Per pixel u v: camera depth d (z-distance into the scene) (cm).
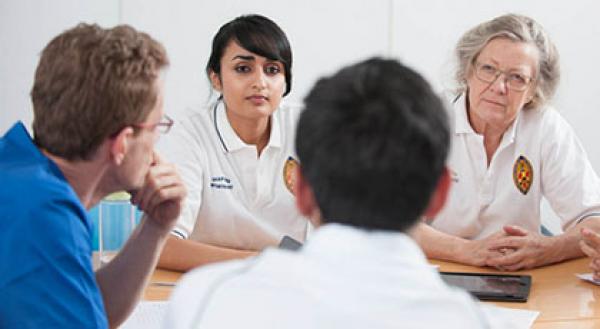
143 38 132
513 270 208
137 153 133
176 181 160
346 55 381
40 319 120
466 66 229
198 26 371
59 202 124
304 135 88
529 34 225
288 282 84
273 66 219
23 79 361
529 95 232
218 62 223
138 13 367
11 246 120
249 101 218
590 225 224
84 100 125
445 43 384
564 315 173
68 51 127
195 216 222
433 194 88
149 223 162
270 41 216
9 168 127
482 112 226
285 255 87
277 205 232
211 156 229
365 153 85
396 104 86
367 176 85
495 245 211
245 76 217
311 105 89
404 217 87
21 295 119
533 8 384
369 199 86
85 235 128
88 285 127
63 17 362
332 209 88
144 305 174
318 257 85
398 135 85
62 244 122
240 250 216
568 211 236
